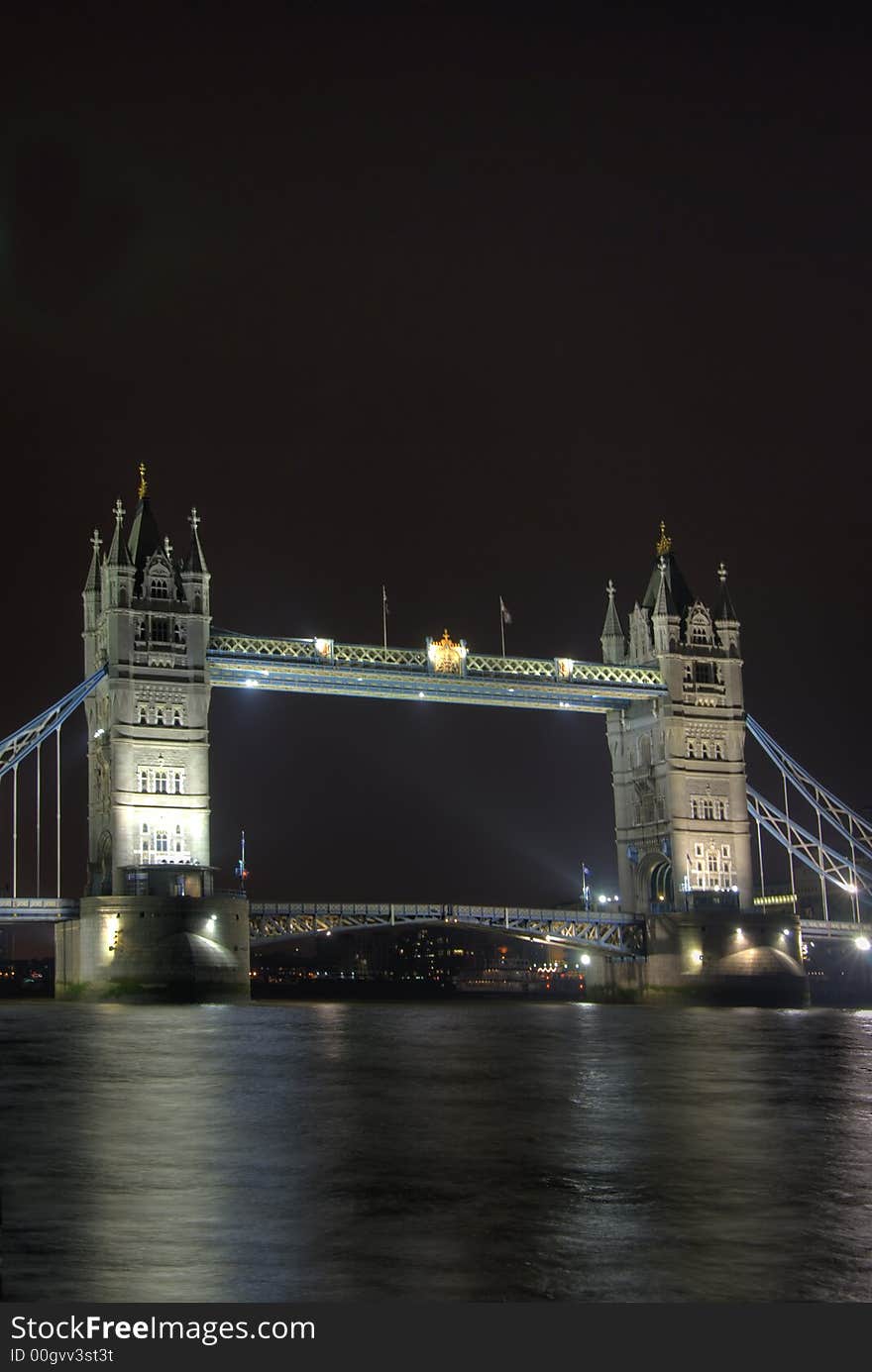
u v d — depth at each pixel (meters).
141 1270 23.27
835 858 181.50
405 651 158.38
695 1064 63.56
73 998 141.62
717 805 174.38
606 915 169.38
